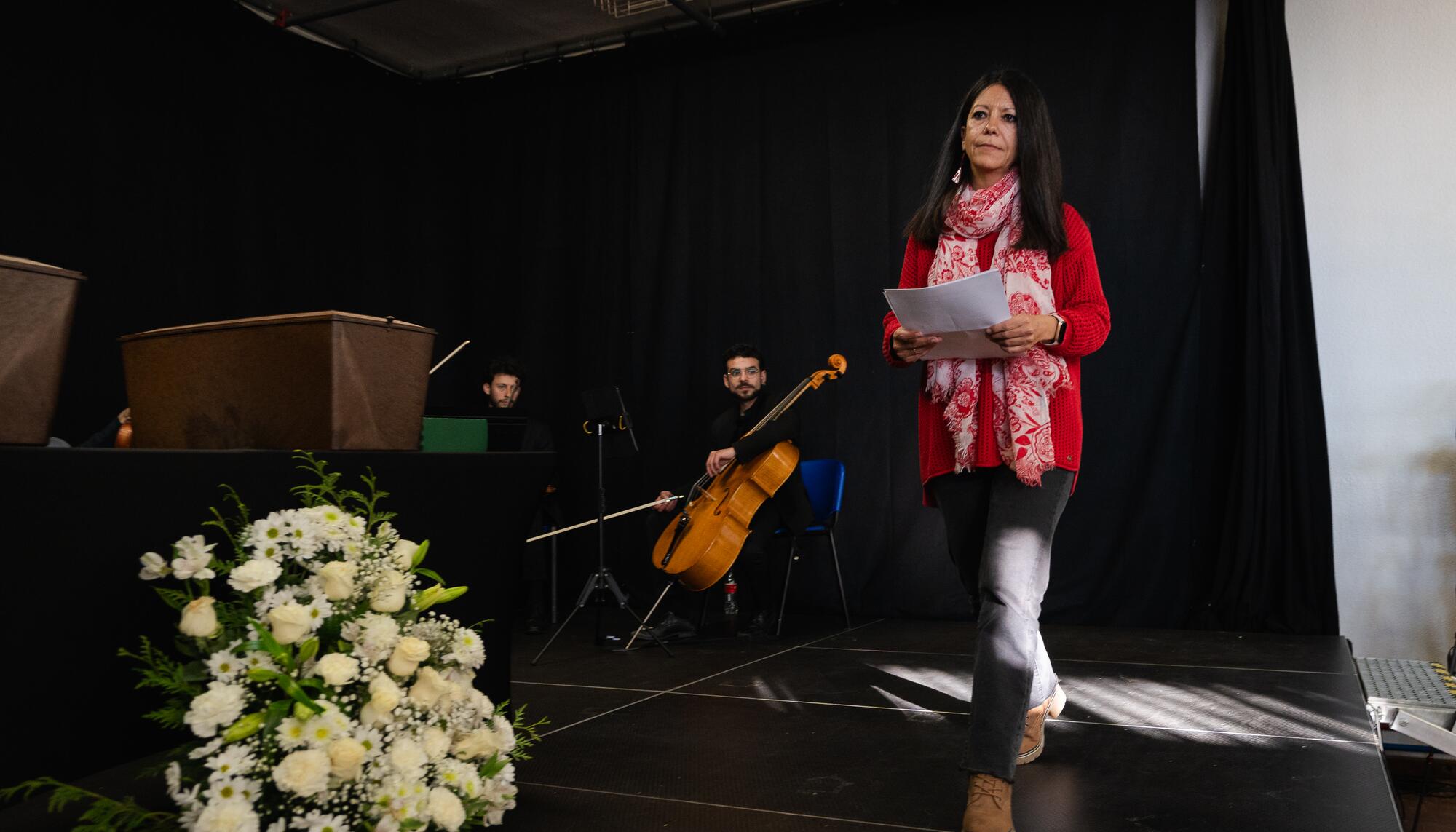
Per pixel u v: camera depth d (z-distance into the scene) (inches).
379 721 55.9
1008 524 74.4
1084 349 76.4
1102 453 183.5
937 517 195.5
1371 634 171.0
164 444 70.9
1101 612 181.3
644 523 217.6
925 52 200.5
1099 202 185.5
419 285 236.1
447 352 239.8
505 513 80.2
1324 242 176.4
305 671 55.1
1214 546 177.5
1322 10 178.2
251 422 67.1
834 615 199.5
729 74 217.9
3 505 48.0
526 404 231.1
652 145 224.4
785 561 195.6
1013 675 70.0
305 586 57.6
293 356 65.3
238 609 56.4
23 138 164.4
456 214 243.4
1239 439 173.9
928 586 194.4
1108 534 182.4
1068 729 101.0
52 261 168.1
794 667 140.0
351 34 222.4
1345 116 176.1
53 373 50.5
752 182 215.2
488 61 237.6
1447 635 166.7
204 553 54.4
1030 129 77.9
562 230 234.2
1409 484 169.9
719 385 216.2
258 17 204.2
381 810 54.2
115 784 83.6
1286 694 116.3
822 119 209.0
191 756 51.8
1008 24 193.9
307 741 52.5
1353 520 173.0
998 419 76.6
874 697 119.2
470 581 76.6
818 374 170.9
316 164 215.6
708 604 209.5
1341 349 174.9
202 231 192.5
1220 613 172.9
